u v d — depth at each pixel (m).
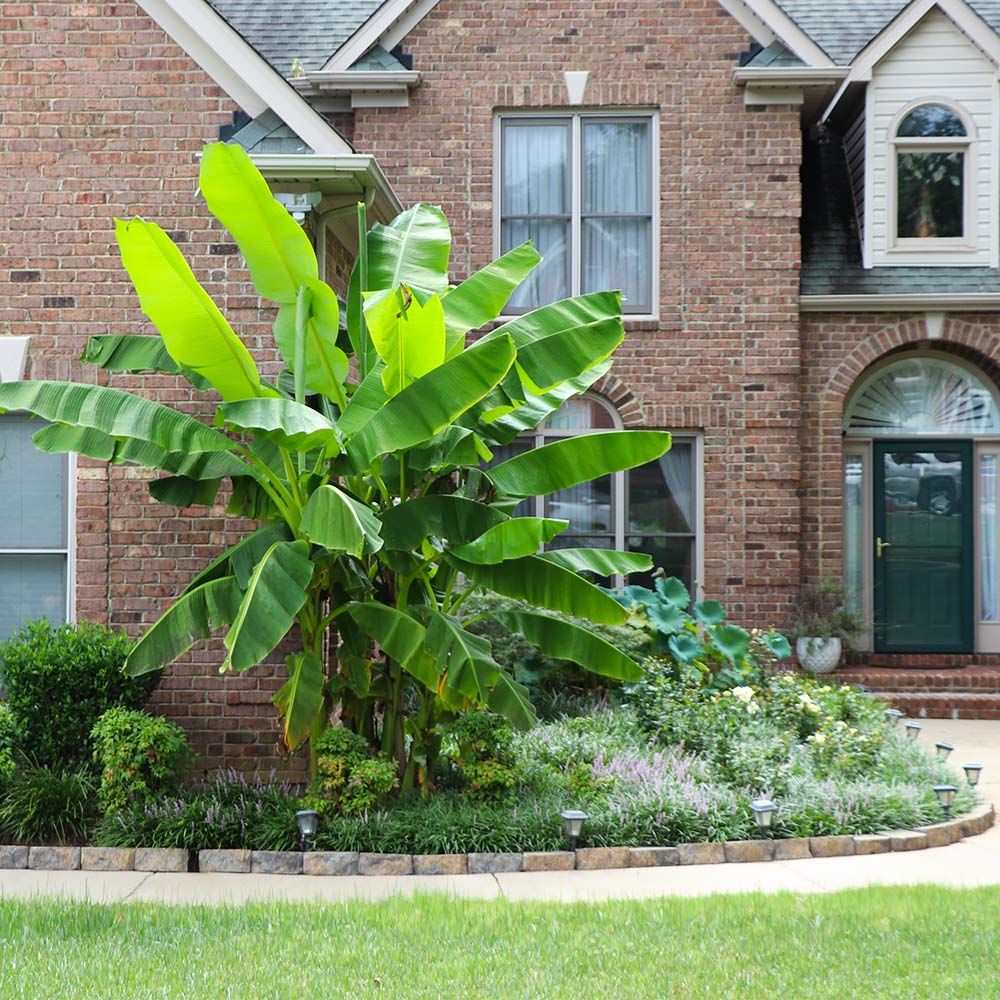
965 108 14.87
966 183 14.88
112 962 5.26
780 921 5.87
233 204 7.12
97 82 9.04
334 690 7.85
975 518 15.12
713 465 14.11
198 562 8.80
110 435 7.51
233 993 4.90
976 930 5.75
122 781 7.62
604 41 14.20
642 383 14.14
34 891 6.65
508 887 6.78
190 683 8.75
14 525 9.09
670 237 14.18
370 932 5.69
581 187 14.32
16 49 9.07
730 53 14.12
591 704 11.05
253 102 8.99
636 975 5.14
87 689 8.12
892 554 15.19
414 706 10.41
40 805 7.55
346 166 8.75
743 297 14.12
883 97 14.90
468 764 7.88
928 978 5.12
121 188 9.00
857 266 14.79
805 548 14.45
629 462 7.46
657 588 12.24
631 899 6.34
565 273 14.36
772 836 7.70
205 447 7.16
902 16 14.71
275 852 7.21
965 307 14.40
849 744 9.20
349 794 7.49
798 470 14.05
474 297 7.86
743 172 14.12
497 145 14.34
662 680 10.59
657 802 7.78
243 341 8.90
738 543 14.05
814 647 13.78
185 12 8.91
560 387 8.30
